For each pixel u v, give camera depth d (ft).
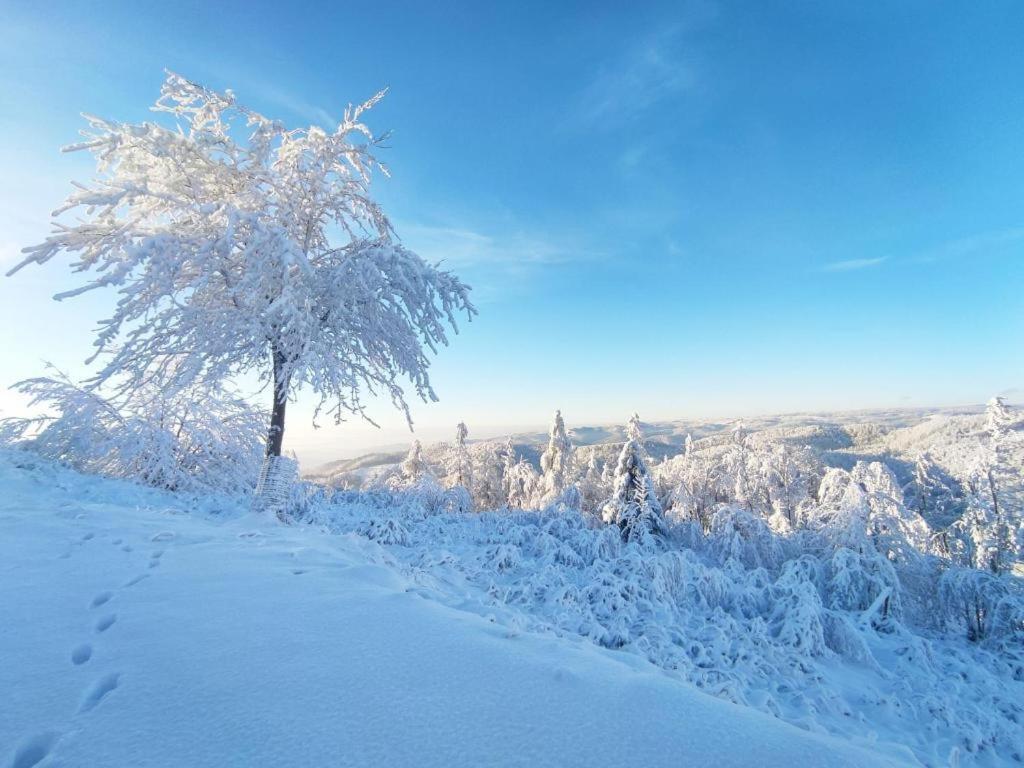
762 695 15.70
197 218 30.07
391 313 32.83
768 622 23.39
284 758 6.75
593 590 22.77
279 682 8.69
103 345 25.40
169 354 28.91
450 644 10.44
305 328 28.68
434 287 33.14
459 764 6.74
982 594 31.71
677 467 109.09
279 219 31.91
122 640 10.19
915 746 14.96
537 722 7.82
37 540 15.76
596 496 107.86
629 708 8.34
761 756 7.25
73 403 33.86
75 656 9.58
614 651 14.37
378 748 7.02
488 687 8.79
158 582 13.44
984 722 17.01
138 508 22.94
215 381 30.07
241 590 13.20
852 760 7.38
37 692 8.28
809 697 16.63
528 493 122.21
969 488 82.02
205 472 38.04
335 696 8.31
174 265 26.43
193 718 7.63
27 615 11.07
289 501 31.48
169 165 29.25
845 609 29.73
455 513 44.24
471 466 114.73
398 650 10.07
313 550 17.78
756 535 39.11
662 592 23.72
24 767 6.67
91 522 18.31
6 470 24.09
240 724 7.49
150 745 6.99
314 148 35.04
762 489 103.35
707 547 40.70
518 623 15.96
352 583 14.43
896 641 24.77
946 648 27.02
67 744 6.95
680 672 15.80
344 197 35.63
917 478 110.63
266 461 30.71
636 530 40.98
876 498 41.16
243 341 30.45
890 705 17.20
